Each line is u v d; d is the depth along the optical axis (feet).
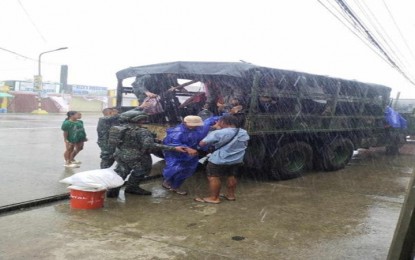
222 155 20.17
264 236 15.92
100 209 18.63
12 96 103.96
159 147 20.61
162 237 15.34
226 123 20.70
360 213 19.85
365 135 36.42
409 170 34.24
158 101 28.66
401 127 41.91
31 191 20.52
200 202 20.56
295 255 14.16
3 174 24.23
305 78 27.27
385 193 24.58
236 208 19.76
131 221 17.08
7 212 17.70
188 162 21.98
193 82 29.09
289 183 26.58
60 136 46.37
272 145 26.35
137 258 13.33
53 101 116.57
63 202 19.75
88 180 18.35
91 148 37.42
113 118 23.43
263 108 25.77
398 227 8.48
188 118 22.09
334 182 27.48
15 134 46.80
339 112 32.30
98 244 14.37
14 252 13.42
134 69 28.81
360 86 33.22
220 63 24.00
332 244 15.38
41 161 29.19
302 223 17.81
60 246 14.05
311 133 28.66
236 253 14.10
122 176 20.89
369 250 14.94
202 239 15.30
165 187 23.20
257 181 26.81
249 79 24.02
